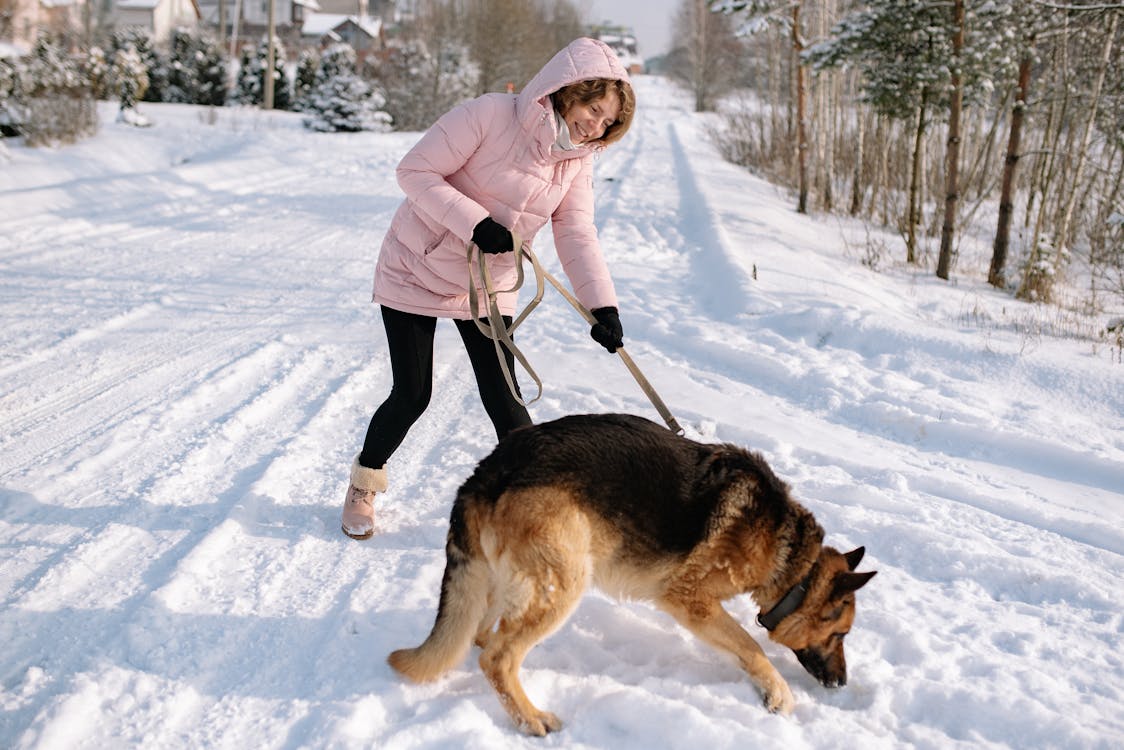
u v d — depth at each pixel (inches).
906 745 114.4
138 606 136.2
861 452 210.5
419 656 118.6
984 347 276.5
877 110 538.6
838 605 125.9
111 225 462.3
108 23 1909.4
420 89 1226.6
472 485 121.3
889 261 480.4
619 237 489.4
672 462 125.6
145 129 864.3
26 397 225.9
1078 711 120.0
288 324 302.4
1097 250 492.7
